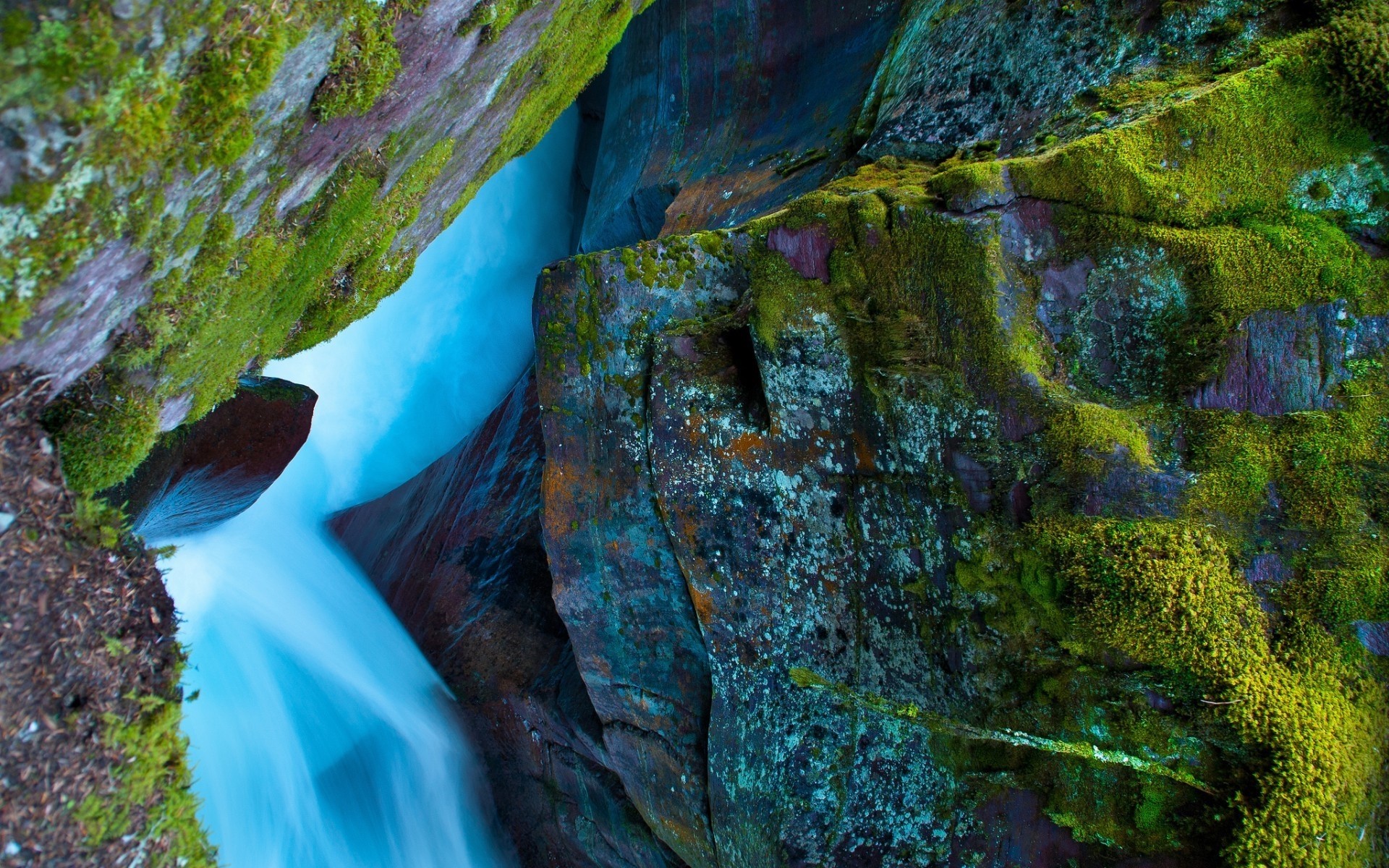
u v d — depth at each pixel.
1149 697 3.71
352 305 5.38
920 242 4.32
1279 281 3.71
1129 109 4.31
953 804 4.47
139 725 3.56
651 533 5.38
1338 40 3.73
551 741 7.79
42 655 3.16
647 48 10.91
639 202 10.18
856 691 4.75
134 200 2.77
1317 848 3.34
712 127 9.77
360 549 10.80
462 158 5.55
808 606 4.89
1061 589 3.87
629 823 6.98
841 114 7.90
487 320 13.03
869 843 4.68
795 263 4.77
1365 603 3.53
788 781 4.94
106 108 2.48
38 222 2.53
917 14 6.99
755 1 9.43
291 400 6.69
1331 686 3.54
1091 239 4.00
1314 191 3.74
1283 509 3.66
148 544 5.55
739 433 5.01
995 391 4.08
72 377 3.21
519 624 8.69
